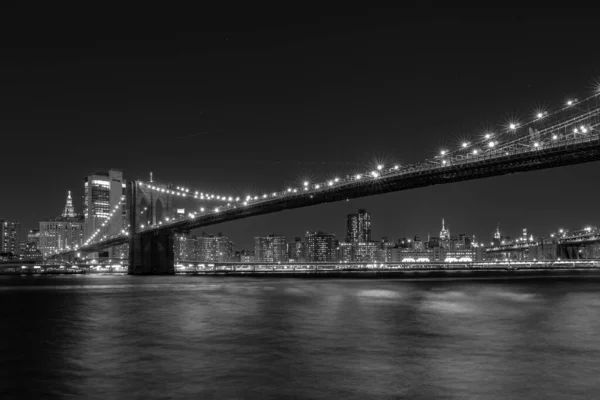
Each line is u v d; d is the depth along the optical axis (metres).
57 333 33.66
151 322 38.72
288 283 99.75
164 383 21.05
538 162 66.81
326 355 25.84
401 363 23.98
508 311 45.56
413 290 76.69
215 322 38.34
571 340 29.80
